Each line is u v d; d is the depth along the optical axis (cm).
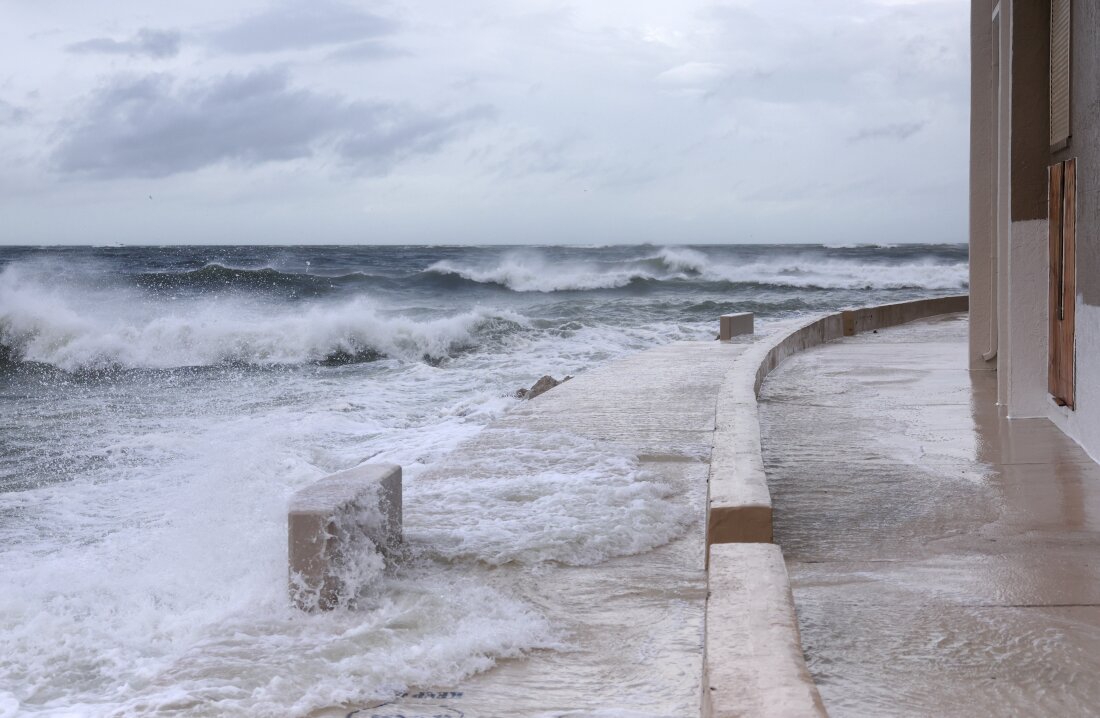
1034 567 462
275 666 388
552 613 452
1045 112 852
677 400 1075
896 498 604
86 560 615
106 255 8862
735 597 350
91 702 383
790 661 288
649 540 556
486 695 366
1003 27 912
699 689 367
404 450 1066
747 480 512
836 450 759
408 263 7256
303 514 449
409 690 370
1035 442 769
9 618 491
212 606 486
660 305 3925
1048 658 352
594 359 2192
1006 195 932
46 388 1905
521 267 6147
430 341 2531
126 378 2103
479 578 498
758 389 1099
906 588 435
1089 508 568
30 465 1093
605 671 388
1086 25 713
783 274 6066
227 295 4431
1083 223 732
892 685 331
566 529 557
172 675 380
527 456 782
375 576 484
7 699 387
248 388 1859
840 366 1367
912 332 2003
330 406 1511
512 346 2550
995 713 309
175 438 1241
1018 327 882
